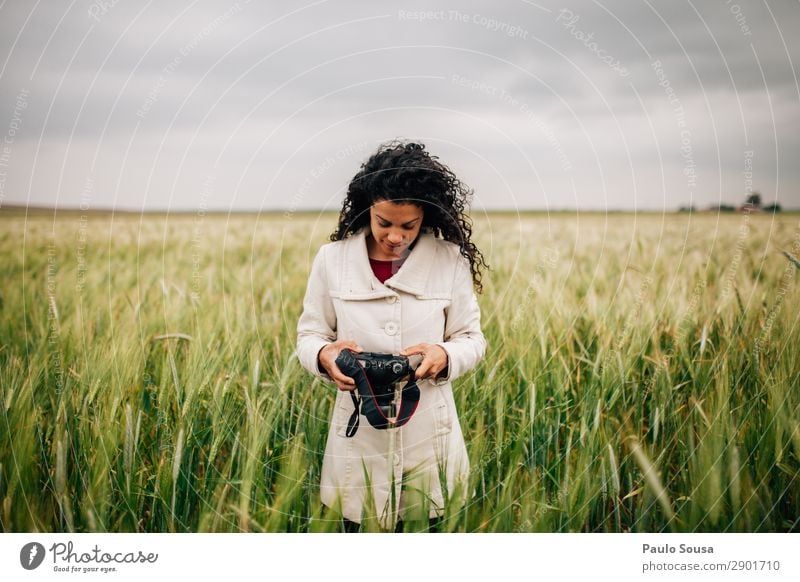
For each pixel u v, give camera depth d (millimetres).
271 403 2201
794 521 2178
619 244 4969
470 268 1913
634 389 2424
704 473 2064
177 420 2229
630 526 2164
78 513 2111
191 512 2129
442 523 1806
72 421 2180
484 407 2389
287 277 3771
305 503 2107
